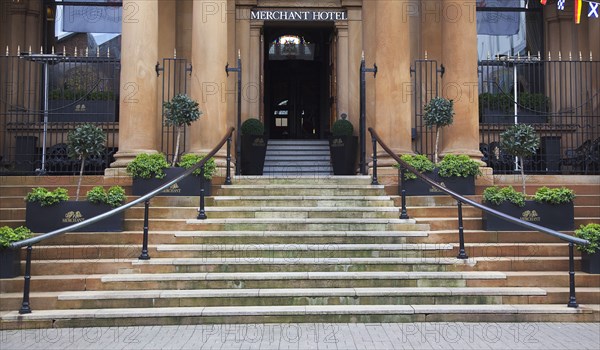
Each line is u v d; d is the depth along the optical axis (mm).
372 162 11367
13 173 12125
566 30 14969
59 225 8234
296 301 6848
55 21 14688
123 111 10852
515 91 13672
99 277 7148
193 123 11266
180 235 8273
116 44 14703
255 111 14336
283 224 8727
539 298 7043
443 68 11617
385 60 11469
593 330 6297
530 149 9562
